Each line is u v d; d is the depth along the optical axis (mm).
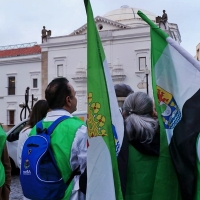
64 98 2645
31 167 2369
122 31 34656
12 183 9383
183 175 2078
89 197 2100
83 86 36156
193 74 2266
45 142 2416
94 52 2152
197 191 2053
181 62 2309
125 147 2242
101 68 2170
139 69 33938
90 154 2129
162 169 2193
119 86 3539
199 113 2168
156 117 2545
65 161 2391
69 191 2428
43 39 38094
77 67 36438
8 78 39969
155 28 2383
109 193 2078
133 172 2273
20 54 39531
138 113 2369
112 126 2211
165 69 2359
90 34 2160
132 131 2285
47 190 2334
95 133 2121
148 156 2283
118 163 2211
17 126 10781
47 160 2406
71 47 36906
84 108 36000
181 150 2105
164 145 2209
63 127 2459
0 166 3350
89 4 2166
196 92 2232
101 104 2131
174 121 2283
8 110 39812
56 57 37500
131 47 34344
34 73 38562
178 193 2195
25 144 2500
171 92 2320
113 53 34969
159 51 2375
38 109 3848
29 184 2375
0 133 3371
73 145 2400
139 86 31672
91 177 2109
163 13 34312
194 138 2092
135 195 2264
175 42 2322
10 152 10594
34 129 2660
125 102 2447
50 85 2684
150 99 2428
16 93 39375
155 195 2197
